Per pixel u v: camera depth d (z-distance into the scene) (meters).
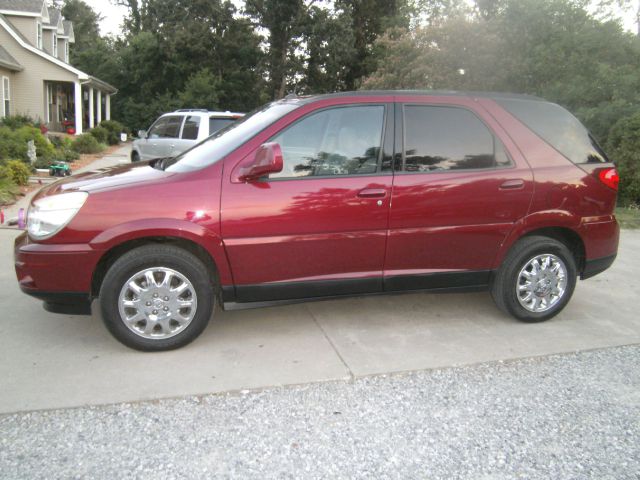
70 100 34.00
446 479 2.67
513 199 4.34
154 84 38.84
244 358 3.89
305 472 2.70
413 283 4.32
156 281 3.85
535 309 4.61
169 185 3.80
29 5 25.84
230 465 2.74
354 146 4.12
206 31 36.56
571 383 3.65
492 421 3.18
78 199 3.72
